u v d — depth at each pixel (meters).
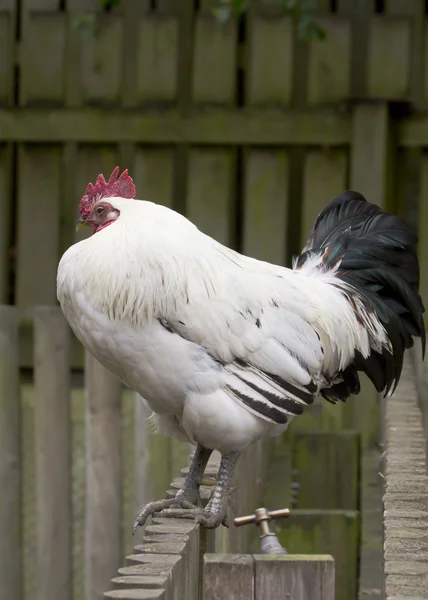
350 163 14.38
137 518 7.07
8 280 14.93
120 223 7.59
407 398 10.35
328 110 14.33
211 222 14.59
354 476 11.80
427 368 13.94
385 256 9.14
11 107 14.58
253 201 14.55
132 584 4.52
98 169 14.77
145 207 7.80
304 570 4.77
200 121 14.44
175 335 7.30
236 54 14.67
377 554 10.76
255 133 14.39
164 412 7.88
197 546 6.41
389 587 4.56
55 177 14.68
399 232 9.30
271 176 14.53
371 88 14.66
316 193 14.53
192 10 15.38
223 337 7.34
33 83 14.63
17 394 10.81
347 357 8.46
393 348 8.83
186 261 7.40
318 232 9.59
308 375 7.65
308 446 11.85
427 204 14.73
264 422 7.49
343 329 8.34
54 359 10.77
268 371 7.47
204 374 7.27
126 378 7.70
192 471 7.68
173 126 14.47
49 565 10.80
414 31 15.53
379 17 14.58
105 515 10.71
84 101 14.62
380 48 14.59
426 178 14.72
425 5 15.59
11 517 10.74
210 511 7.10
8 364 10.73
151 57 14.53
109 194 8.26
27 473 13.47
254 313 7.49
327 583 4.77
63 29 14.58
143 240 7.41
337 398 8.79
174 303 7.27
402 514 5.93
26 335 13.77
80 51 15.14
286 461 12.55
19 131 14.55
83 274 7.39
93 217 8.04
